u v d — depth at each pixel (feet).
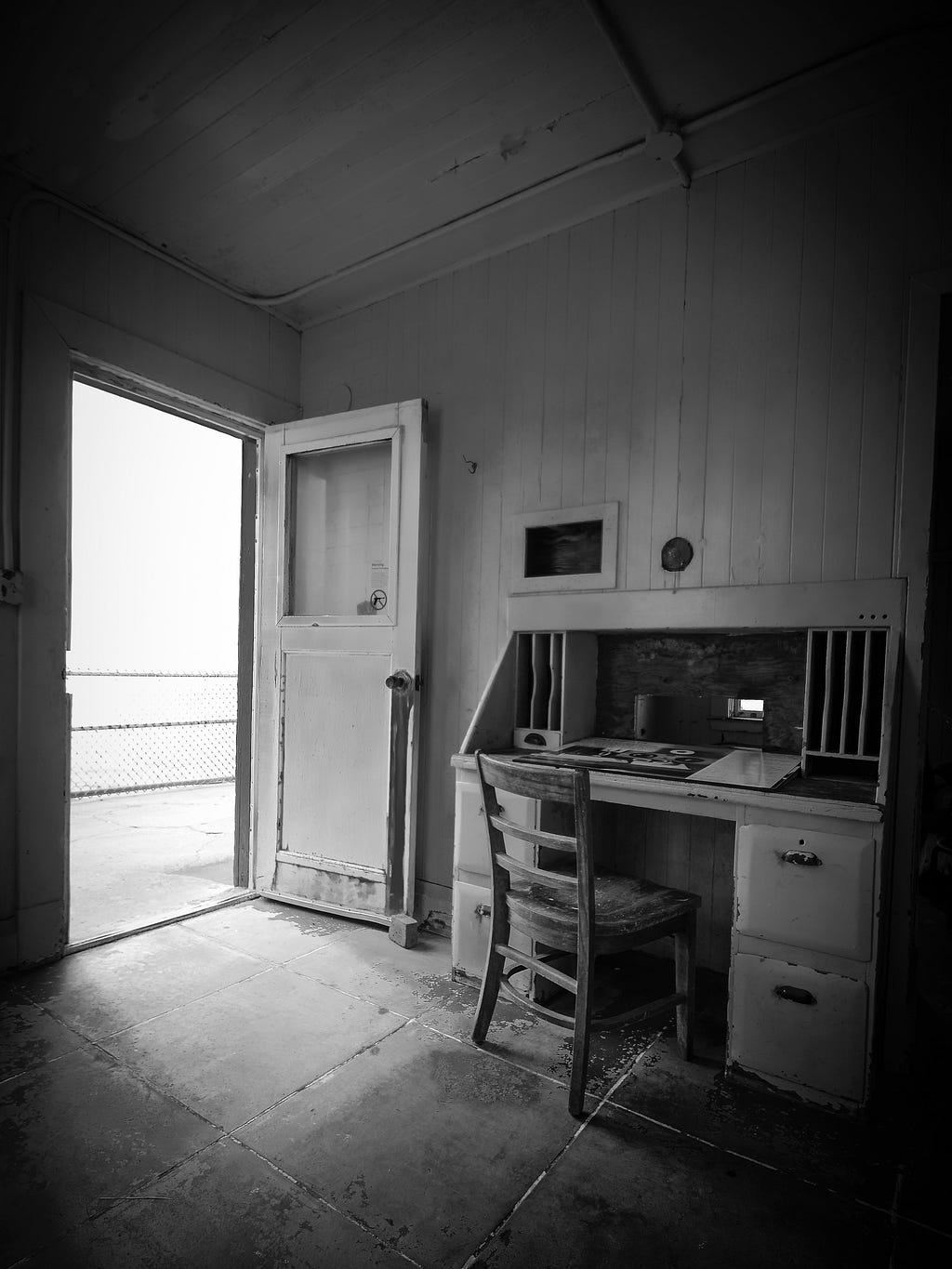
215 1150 4.81
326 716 9.78
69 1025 6.48
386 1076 5.75
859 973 5.29
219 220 8.59
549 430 8.66
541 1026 6.61
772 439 7.14
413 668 9.08
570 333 8.51
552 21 5.77
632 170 7.57
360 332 10.57
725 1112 5.38
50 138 7.17
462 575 9.39
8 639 7.61
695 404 7.60
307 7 5.63
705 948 8.16
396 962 8.02
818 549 6.87
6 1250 3.94
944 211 6.29
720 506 7.43
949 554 10.69
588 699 8.63
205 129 7.07
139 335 8.96
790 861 5.55
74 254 8.25
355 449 10.14
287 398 11.09
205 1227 4.14
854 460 6.70
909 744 6.22
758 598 7.08
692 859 8.21
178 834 14.05
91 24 5.83
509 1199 4.42
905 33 5.73
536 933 5.77
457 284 9.50
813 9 5.57
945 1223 4.31
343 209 8.40
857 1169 4.78
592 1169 4.71
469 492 9.34
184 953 8.17
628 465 8.05
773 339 7.15
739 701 8.13
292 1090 5.53
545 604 8.45
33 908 7.71
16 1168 4.59
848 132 6.73
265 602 10.34
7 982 7.36
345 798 9.60
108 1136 4.93
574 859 7.43
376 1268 3.89
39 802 7.79
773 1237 4.17
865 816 5.22
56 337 7.98
